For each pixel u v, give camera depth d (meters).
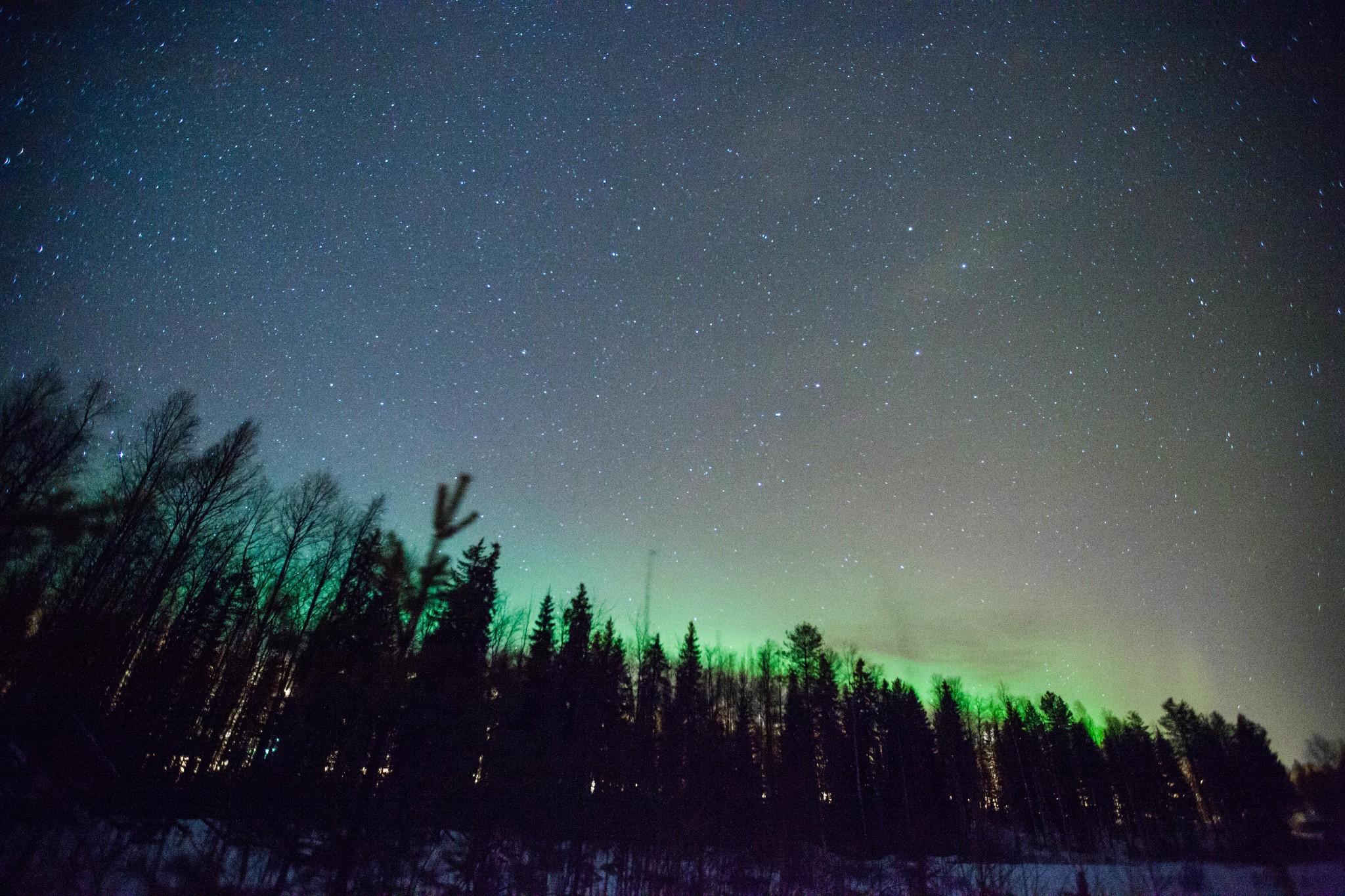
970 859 24.67
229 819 8.55
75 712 8.48
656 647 31.89
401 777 8.20
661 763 18.80
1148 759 58.81
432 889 9.14
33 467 7.01
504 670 11.89
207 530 25.47
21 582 6.11
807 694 43.72
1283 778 46.91
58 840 7.97
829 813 34.38
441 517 8.38
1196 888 25.41
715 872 16.70
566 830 14.28
